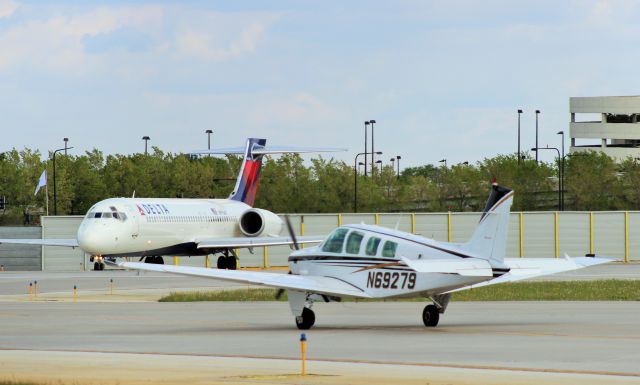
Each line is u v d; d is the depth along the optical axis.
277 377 45.12
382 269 68.19
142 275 144.88
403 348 57.06
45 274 148.88
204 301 96.31
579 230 184.12
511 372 46.97
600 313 79.81
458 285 65.75
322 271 71.31
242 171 168.38
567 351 55.03
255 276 68.31
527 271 65.88
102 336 65.50
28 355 55.41
